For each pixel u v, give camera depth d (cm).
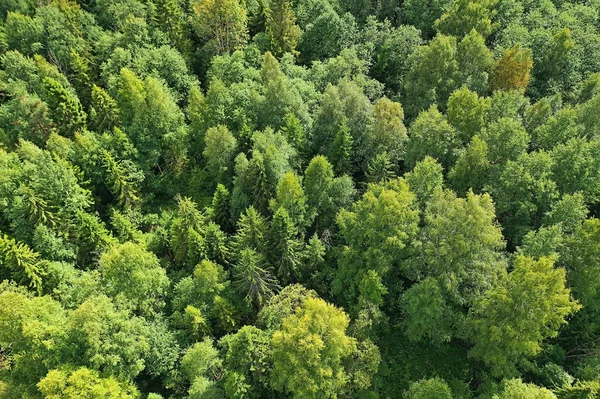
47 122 7838
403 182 5588
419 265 5312
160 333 5322
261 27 9875
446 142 6538
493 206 5422
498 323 4728
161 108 7800
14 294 4688
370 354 4888
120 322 4881
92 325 4684
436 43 7581
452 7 8944
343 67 8319
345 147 6806
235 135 7775
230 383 4609
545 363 5256
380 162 6481
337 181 6353
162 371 5156
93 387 4325
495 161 6297
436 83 7725
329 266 6116
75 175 7106
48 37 9169
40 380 4472
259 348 4806
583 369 4909
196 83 8962
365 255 5391
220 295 5659
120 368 4788
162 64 8700
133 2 9712
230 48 9625
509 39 8575
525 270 4500
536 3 9744
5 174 6575
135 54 8800
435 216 5406
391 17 10431
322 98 7712
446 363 5584
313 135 7575
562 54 7981
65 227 6488
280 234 5684
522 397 4169
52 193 6450
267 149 6444
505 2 9356
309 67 9744
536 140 6775
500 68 7781
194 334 5353
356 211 5762
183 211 6138
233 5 9000
